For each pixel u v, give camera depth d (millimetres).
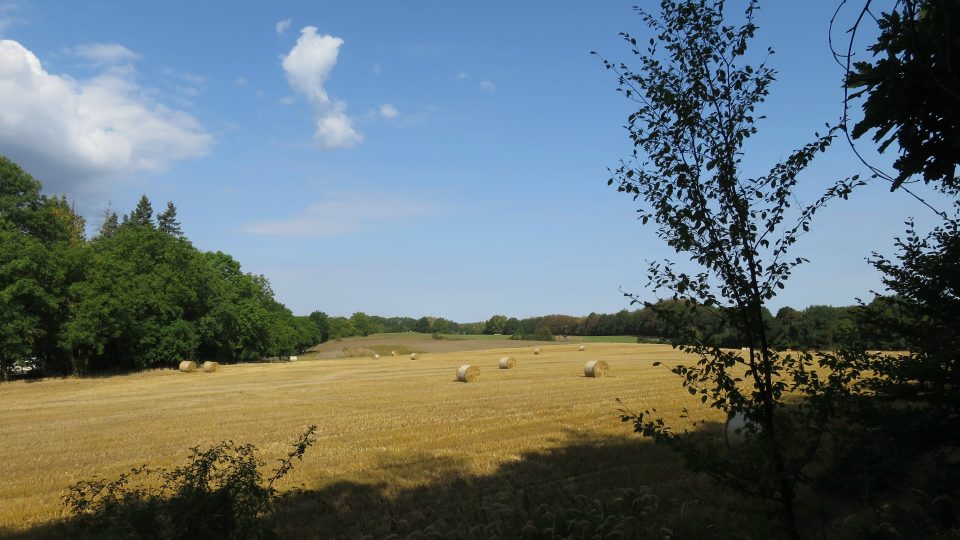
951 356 5926
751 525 3947
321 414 21406
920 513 5582
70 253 47375
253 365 58688
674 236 4043
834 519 6090
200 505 5086
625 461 11406
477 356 65000
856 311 7152
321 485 10711
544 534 6938
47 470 13430
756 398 3984
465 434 15531
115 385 38719
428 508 9164
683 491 8977
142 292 52344
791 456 3871
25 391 35500
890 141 3172
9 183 48094
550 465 11430
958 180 4613
